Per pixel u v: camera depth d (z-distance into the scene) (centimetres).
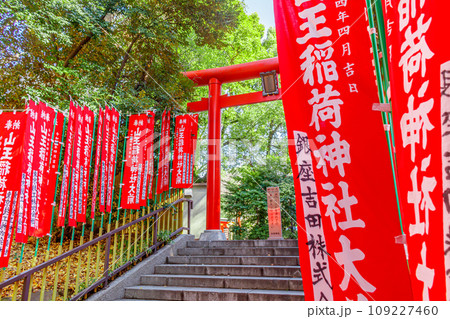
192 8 951
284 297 440
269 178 1290
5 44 799
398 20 242
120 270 559
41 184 463
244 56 1487
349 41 312
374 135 286
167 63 995
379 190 275
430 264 191
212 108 976
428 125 202
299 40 331
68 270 466
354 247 269
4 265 406
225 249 692
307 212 290
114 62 962
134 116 705
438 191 190
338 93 302
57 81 771
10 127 449
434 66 202
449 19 198
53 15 673
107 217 921
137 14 905
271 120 1427
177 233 782
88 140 571
